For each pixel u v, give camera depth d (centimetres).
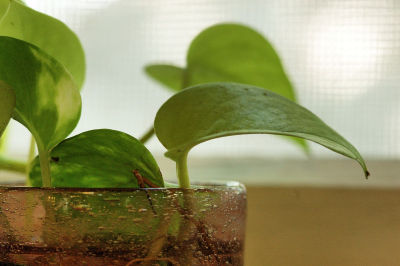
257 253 45
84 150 32
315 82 52
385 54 51
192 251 31
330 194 45
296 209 45
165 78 43
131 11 54
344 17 51
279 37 52
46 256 30
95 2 54
